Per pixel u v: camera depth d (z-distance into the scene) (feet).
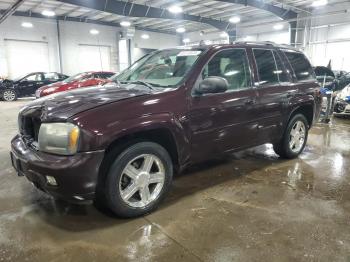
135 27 66.95
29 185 10.70
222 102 9.77
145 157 8.21
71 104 7.80
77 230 7.69
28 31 53.98
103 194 7.84
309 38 52.34
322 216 8.45
